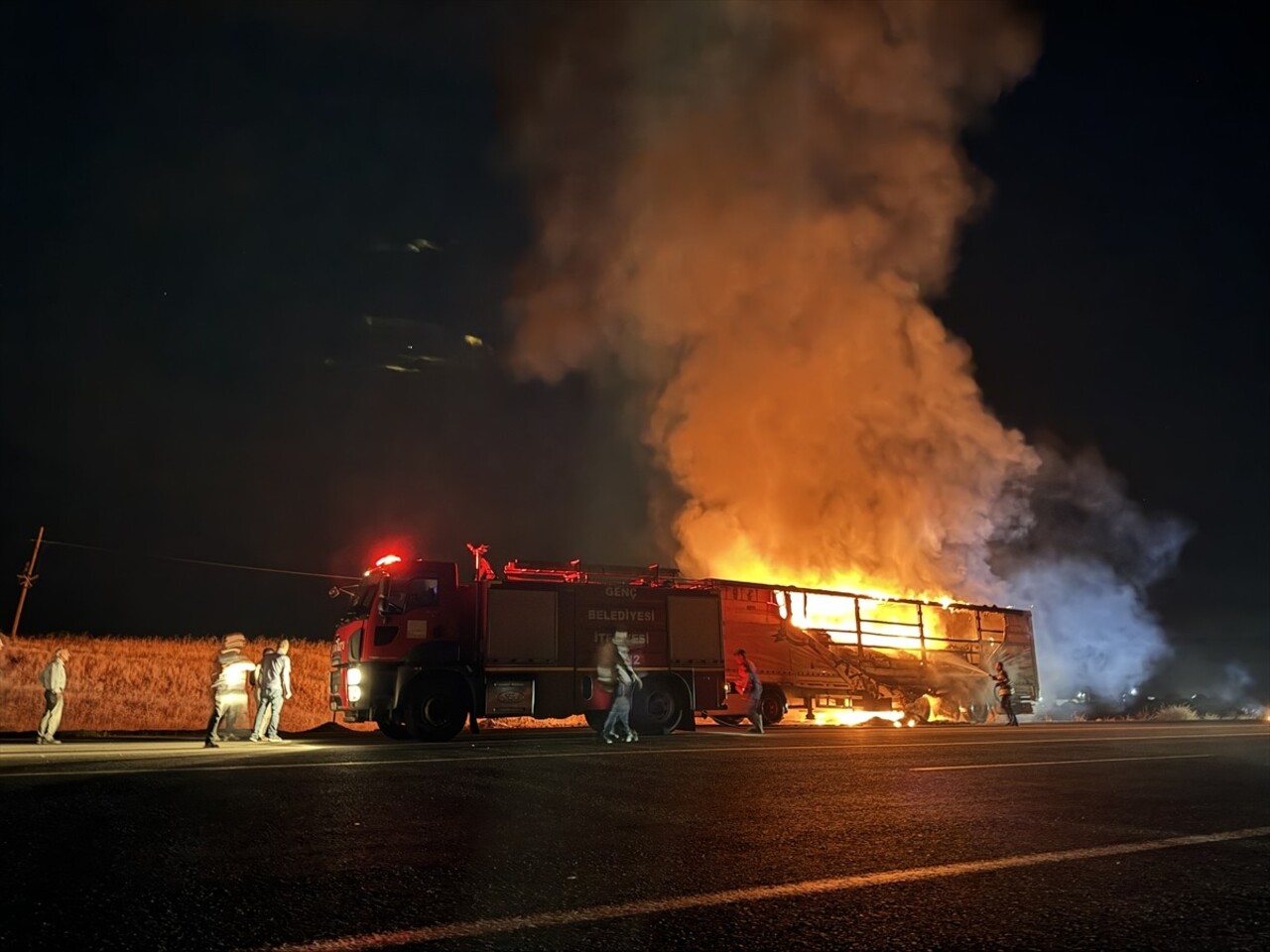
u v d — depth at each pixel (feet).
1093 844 21.13
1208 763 40.57
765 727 69.56
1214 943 13.79
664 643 57.77
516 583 54.70
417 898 15.67
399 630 51.93
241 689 51.26
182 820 22.50
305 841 20.20
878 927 14.34
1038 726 73.05
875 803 26.66
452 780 30.50
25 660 93.25
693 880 17.24
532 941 13.43
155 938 13.33
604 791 28.43
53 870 17.28
